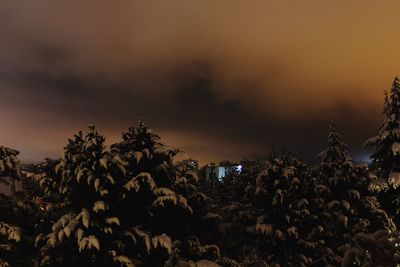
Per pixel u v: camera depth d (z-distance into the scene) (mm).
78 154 13391
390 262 5312
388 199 22969
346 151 25672
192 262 13164
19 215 15680
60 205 13984
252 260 15953
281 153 21141
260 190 20172
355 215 22484
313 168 25594
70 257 13297
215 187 30297
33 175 18594
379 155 22703
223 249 19859
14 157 15492
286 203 19719
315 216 19656
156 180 14695
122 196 13594
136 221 14219
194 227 15477
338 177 23000
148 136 15227
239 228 21234
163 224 14773
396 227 22781
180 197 14125
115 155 13938
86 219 12500
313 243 19141
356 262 5430
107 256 13141
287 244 19453
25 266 15102
